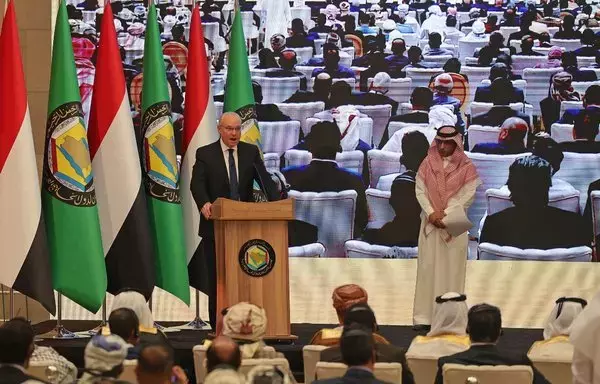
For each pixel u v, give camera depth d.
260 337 9.38
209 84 14.73
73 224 13.51
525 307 16.09
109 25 14.20
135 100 16.70
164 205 14.10
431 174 14.19
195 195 12.20
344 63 16.67
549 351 10.34
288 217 11.55
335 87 16.66
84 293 13.51
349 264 16.41
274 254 11.66
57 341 12.90
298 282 16.31
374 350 7.58
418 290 14.21
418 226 16.42
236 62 15.05
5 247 13.25
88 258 13.51
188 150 14.54
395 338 13.55
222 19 16.70
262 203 11.55
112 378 6.75
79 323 14.65
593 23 16.44
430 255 14.12
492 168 16.45
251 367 8.22
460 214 13.89
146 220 13.97
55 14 16.38
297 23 16.69
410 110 16.61
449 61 16.59
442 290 14.08
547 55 16.50
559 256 16.27
